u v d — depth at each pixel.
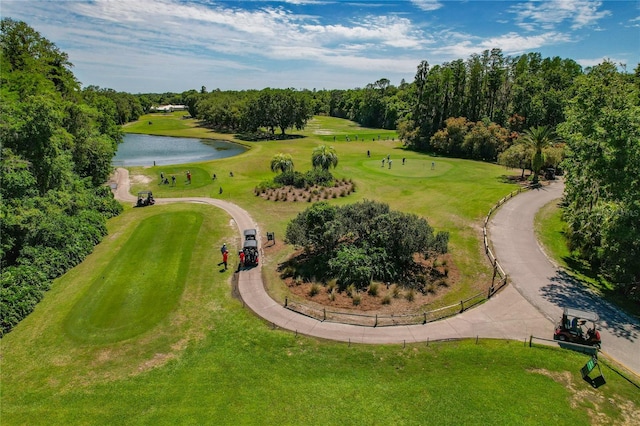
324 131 156.38
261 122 136.38
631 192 28.14
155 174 74.94
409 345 23.36
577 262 35.25
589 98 34.69
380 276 31.02
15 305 27.73
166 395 20.22
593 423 17.39
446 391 19.50
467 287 30.50
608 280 31.70
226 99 168.88
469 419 17.73
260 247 39.62
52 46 66.31
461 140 92.81
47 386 21.38
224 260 35.25
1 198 33.75
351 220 34.00
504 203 50.81
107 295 30.70
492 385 19.73
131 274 34.12
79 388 21.11
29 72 54.78
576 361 21.52
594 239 33.09
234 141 128.38
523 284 30.66
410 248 31.59
